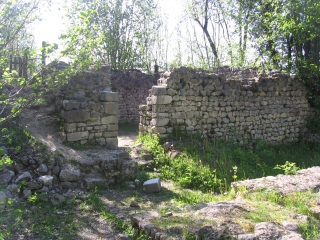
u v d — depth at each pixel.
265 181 5.77
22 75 6.40
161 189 6.55
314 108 12.23
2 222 4.43
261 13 14.52
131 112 16.05
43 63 5.42
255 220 4.03
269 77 11.14
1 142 5.90
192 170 7.26
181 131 9.21
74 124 7.34
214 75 9.82
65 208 5.27
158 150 8.37
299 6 11.67
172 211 5.08
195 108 9.52
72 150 6.94
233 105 10.20
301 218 4.21
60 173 5.87
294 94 11.67
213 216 4.16
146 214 4.66
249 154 9.16
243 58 16.00
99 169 6.52
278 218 4.14
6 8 4.34
